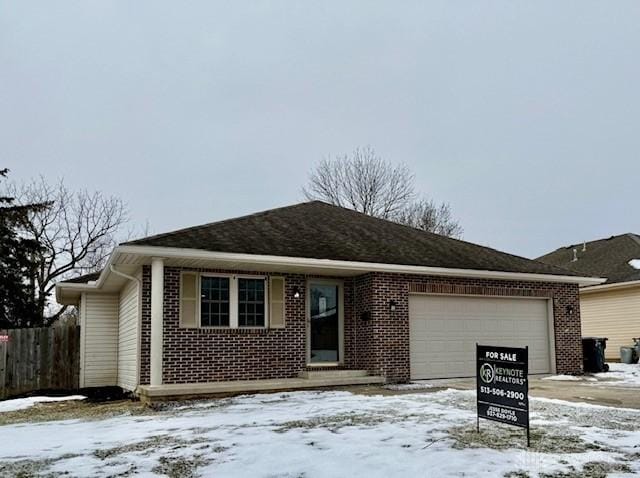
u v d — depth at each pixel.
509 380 6.70
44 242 29.45
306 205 18.62
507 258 17.66
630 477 5.10
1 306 22.56
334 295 15.01
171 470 5.62
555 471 5.31
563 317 16.95
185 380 12.66
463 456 5.88
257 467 5.62
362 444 6.50
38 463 6.09
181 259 12.20
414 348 14.63
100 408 11.58
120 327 16.81
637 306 21.33
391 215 39.00
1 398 15.24
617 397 11.09
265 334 13.79
